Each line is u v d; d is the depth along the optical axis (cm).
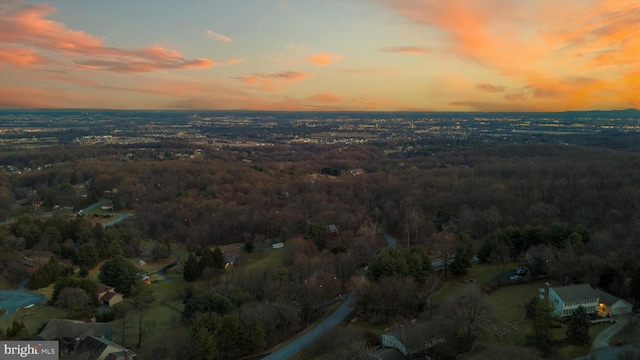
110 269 12619
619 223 14025
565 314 9356
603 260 10744
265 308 10100
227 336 9169
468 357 8056
